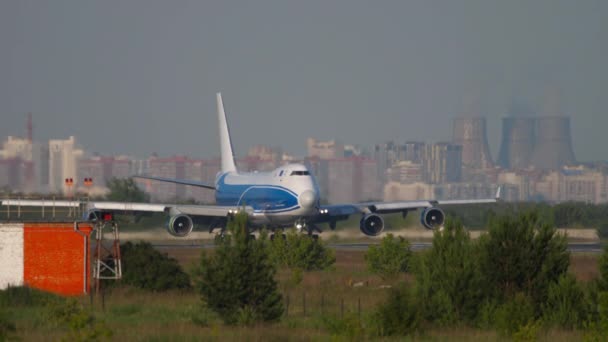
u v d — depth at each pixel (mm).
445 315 154875
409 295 152625
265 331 145625
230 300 160250
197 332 144625
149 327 150500
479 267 163125
